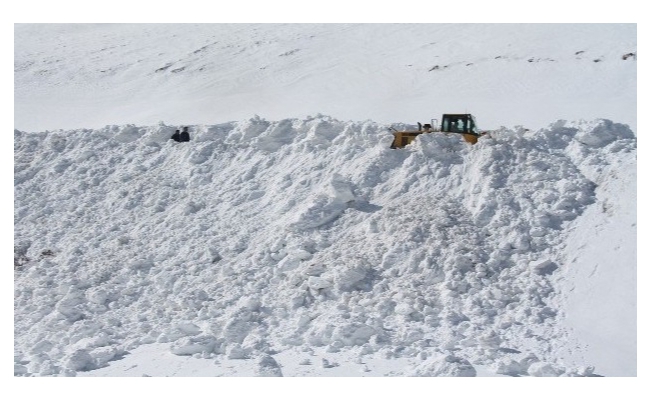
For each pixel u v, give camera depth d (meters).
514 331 13.64
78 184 20.50
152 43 54.22
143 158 21.27
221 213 18.52
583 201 16.42
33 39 57.94
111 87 45.44
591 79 36.75
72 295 15.55
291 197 18.22
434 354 12.85
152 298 15.75
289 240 16.69
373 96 38.31
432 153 18.20
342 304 14.57
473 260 15.23
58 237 18.64
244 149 20.70
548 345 13.20
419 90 38.66
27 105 42.31
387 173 18.28
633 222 15.37
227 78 44.09
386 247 15.90
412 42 47.66
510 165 17.55
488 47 44.28
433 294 14.67
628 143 17.72
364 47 47.72
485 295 14.52
